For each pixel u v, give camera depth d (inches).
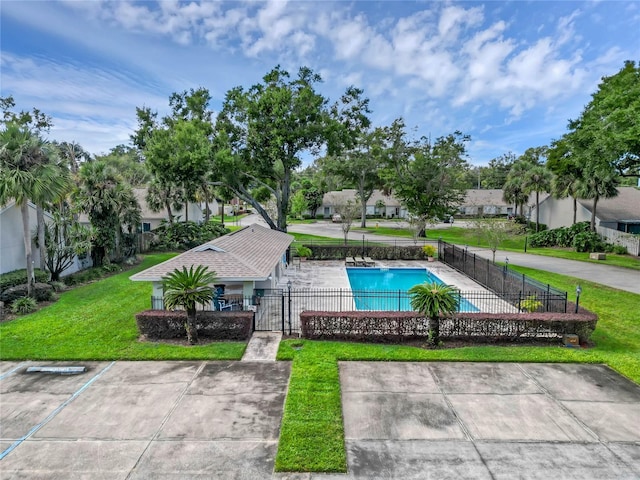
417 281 815.1
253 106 1026.7
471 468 230.5
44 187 565.3
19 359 387.9
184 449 248.4
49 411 293.7
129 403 305.6
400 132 1502.2
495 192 2509.8
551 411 294.5
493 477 222.8
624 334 460.4
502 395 319.0
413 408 299.0
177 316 440.1
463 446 251.9
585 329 427.5
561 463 235.0
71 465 232.4
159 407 299.6
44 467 230.5
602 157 767.7
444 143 1460.4
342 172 1932.8
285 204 1154.7
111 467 230.7
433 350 408.5
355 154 1863.9
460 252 874.1
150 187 1269.7
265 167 1115.3
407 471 227.9
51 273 692.7
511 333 434.3
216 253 530.3
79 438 259.9
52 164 601.3
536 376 352.8
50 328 475.5
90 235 741.3
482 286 729.6
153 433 265.6
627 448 249.9
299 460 236.2
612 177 1017.5
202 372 360.8
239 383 339.3
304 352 402.3
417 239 1379.2
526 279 574.2
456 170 1510.8
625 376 352.5
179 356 391.5
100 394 320.2
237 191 1143.6
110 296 637.9
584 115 906.7
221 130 1082.7
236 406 301.1
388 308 597.0
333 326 441.4
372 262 976.3
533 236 1283.2
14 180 524.7
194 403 305.4
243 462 236.2
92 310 555.2
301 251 1039.0
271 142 1031.6
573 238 1173.1
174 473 225.9
